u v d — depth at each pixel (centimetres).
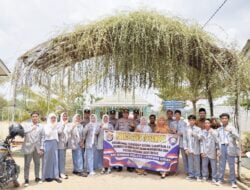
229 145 821
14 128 767
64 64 973
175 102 1814
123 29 883
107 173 957
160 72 960
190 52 915
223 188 802
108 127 992
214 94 1091
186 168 941
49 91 1055
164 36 874
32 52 930
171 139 937
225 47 905
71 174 941
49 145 841
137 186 814
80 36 909
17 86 951
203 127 887
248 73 889
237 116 904
